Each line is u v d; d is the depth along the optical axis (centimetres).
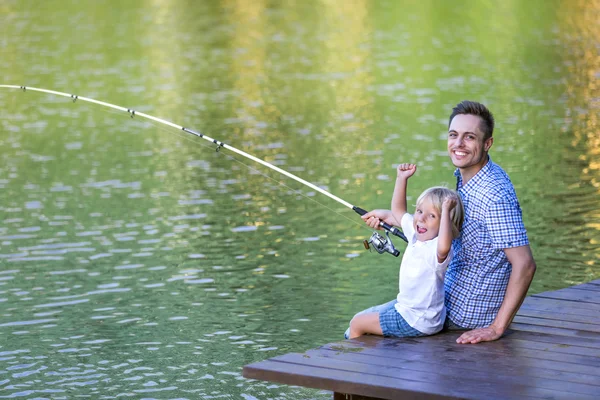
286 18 7762
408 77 5000
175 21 7625
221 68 5450
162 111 4209
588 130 3556
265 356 1652
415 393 1121
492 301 1307
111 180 3005
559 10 7519
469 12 7688
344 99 4425
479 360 1216
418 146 3391
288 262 2172
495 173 1294
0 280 2078
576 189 2720
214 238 2369
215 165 3183
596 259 2119
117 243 2344
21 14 8075
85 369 1609
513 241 1264
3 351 1689
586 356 1227
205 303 1922
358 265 2144
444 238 1249
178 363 1630
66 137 3712
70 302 1942
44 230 2466
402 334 1304
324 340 1717
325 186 2855
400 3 8425
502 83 4703
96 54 5988
